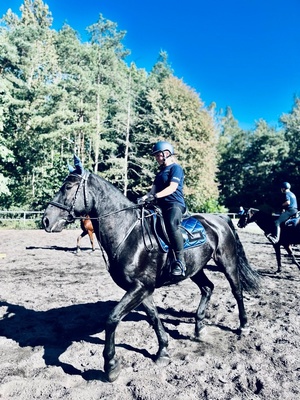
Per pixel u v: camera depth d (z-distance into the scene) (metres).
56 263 10.46
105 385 3.54
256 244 16.58
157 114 35.50
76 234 19.48
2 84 24.19
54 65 33.88
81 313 5.83
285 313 5.98
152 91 35.88
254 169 49.34
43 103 28.86
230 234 4.96
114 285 7.83
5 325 5.25
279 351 4.40
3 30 30.12
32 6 44.75
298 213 9.45
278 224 9.35
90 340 4.70
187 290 7.52
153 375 3.74
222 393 3.43
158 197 3.91
